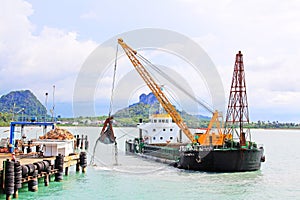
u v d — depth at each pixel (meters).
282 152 91.62
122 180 41.56
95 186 37.94
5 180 30.09
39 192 34.69
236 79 51.62
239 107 51.12
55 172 39.03
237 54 51.84
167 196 34.50
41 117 63.38
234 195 35.41
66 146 44.66
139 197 33.88
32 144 53.81
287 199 34.31
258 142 147.25
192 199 33.56
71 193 34.81
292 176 46.97
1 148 48.53
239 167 47.09
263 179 43.72
